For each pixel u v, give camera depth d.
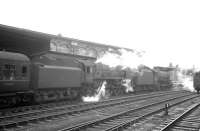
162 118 10.48
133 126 8.84
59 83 15.86
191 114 11.45
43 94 14.98
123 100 17.38
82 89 18.77
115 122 9.48
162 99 18.80
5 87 12.23
